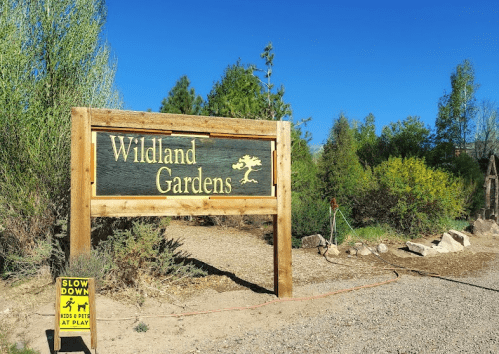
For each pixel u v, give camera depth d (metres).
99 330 4.74
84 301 4.10
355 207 13.80
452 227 13.25
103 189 5.64
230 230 13.20
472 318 5.28
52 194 7.12
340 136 14.49
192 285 6.83
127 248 6.21
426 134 25.64
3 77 7.00
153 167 5.88
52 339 4.48
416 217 12.34
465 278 7.70
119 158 5.73
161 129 5.88
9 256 6.73
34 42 7.62
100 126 5.62
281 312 5.57
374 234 11.53
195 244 10.81
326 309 5.70
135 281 6.23
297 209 11.77
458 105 33.53
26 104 7.25
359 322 5.15
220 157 6.21
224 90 21.02
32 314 5.22
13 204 6.84
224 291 6.59
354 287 6.86
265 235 12.16
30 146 6.99
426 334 4.70
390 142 26.20
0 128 6.83
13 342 4.44
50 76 7.61
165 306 5.68
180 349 4.34
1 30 7.21
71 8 7.91
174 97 21.56
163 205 5.86
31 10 7.68
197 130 6.05
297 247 10.83
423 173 12.56
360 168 14.55
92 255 5.77
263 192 6.37
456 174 19.28
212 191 6.14
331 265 8.68
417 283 7.24
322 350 4.30
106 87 8.42
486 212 15.82
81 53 7.86
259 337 4.68
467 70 34.06
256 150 6.39
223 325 5.05
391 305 5.87
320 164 14.36
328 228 10.99
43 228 7.09
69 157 7.30
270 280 7.31
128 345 4.39
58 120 7.21
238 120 6.24
